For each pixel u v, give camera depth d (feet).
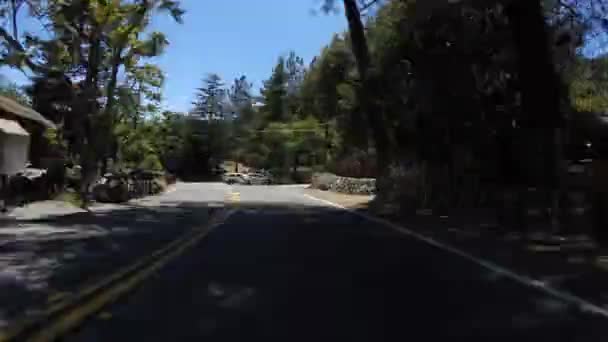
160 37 100.42
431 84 71.15
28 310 24.58
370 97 81.00
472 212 68.95
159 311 24.99
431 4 65.72
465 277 33.40
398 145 89.04
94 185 97.19
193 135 282.15
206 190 161.89
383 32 79.30
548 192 53.78
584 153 76.33
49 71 93.35
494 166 72.64
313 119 250.37
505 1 59.72
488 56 69.31
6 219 64.39
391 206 84.99
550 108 59.67
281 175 250.37
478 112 72.18
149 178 134.51
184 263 37.70
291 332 21.90
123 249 43.88
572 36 65.82
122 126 116.88
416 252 43.55
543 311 25.43
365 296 28.25
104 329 22.13
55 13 89.61
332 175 166.81
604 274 34.53
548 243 48.06
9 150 78.02
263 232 56.75
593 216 48.49
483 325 23.04
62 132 100.58
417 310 25.45
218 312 24.88
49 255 40.47
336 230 59.16
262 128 293.64
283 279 32.42
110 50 97.86
